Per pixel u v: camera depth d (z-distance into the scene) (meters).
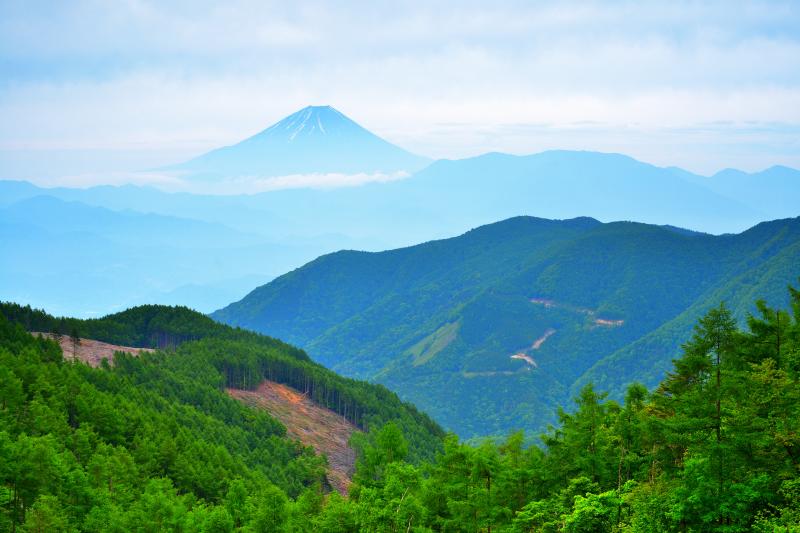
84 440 99.62
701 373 56.38
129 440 115.81
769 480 40.16
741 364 57.28
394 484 60.78
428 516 59.62
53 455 80.06
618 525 47.69
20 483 76.00
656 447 55.50
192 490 104.44
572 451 58.19
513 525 54.19
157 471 107.38
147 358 179.25
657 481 52.38
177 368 177.38
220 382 179.12
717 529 40.12
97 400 116.25
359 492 70.19
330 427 189.00
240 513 81.25
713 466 41.12
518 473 59.28
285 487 123.81
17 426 98.88
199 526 73.69
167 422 125.75
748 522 39.78
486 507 55.47
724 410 42.00
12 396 102.81
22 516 75.06
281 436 160.75
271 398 194.50
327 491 139.00
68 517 77.00
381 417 197.00
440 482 61.47
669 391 61.19
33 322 197.75
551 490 58.25
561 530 49.88
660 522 43.31
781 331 58.69
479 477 57.72
